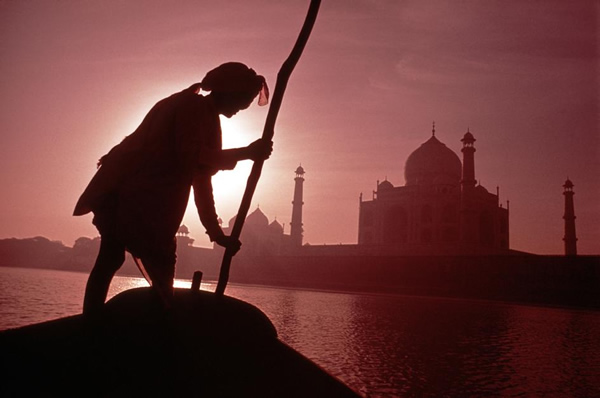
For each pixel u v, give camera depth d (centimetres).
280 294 1919
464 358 576
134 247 143
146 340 138
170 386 127
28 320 642
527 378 473
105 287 147
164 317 141
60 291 1255
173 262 150
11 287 1309
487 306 1845
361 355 554
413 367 496
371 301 1752
